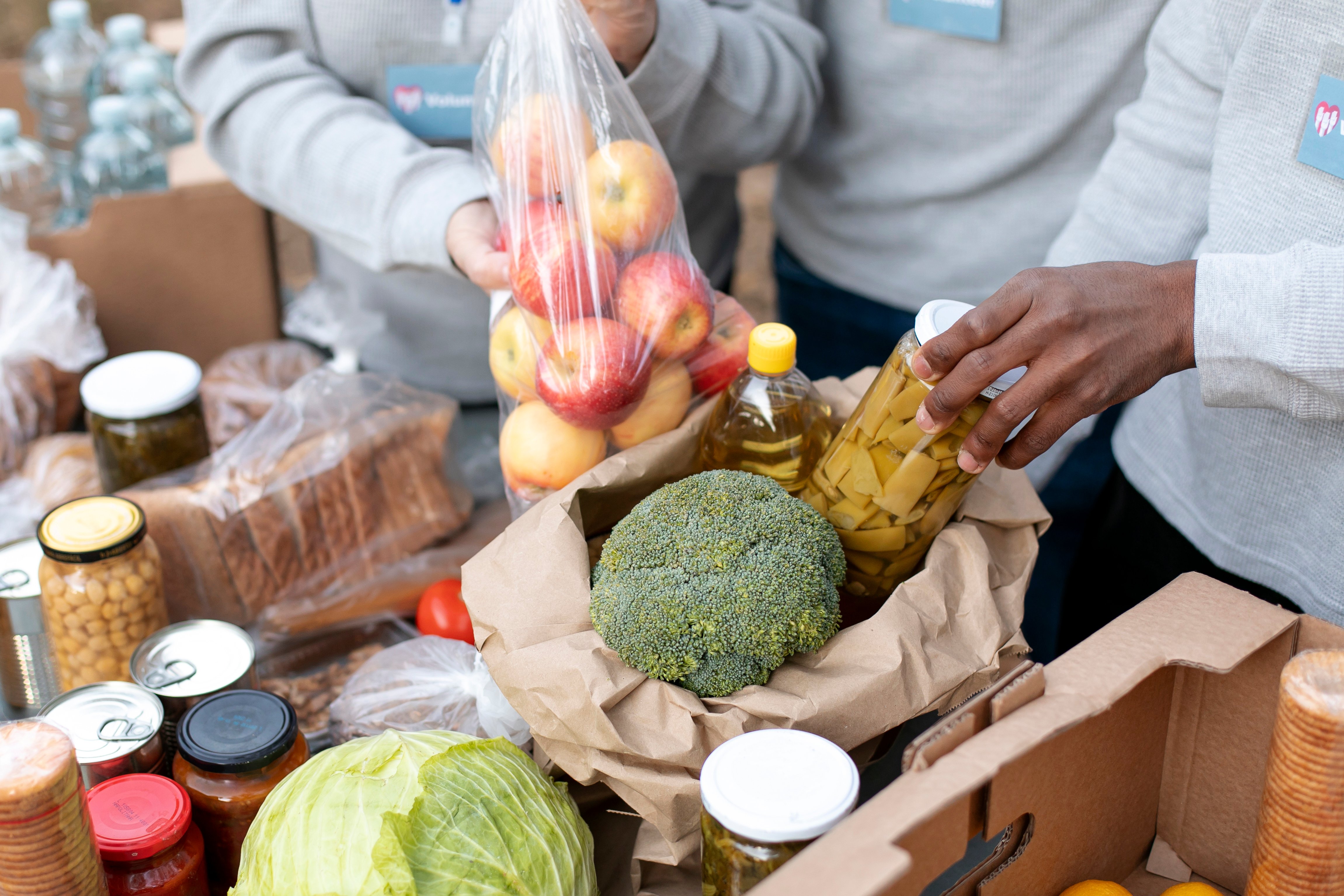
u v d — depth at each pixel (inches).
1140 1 54.0
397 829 31.4
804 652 35.3
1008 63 57.2
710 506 35.7
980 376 33.4
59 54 87.3
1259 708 32.8
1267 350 34.6
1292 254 35.4
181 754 36.4
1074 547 72.2
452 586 53.1
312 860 31.3
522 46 44.0
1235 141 42.3
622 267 41.5
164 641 41.6
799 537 35.1
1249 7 42.3
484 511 61.8
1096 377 34.6
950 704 35.3
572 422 40.2
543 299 39.7
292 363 70.9
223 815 36.1
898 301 67.9
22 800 28.0
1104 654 29.7
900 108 61.9
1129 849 36.3
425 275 63.9
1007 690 27.3
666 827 32.6
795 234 72.5
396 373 68.0
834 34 63.7
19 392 64.7
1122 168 50.7
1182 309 35.3
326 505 53.9
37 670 47.6
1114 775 33.1
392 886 30.4
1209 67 45.2
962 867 32.8
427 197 51.1
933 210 64.0
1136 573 52.7
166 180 74.8
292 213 57.1
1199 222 48.7
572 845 34.1
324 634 53.4
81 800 30.0
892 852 23.3
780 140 61.1
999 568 39.0
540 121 42.5
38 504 60.7
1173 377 50.4
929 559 37.3
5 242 66.1
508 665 34.2
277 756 36.3
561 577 35.7
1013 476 41.7
